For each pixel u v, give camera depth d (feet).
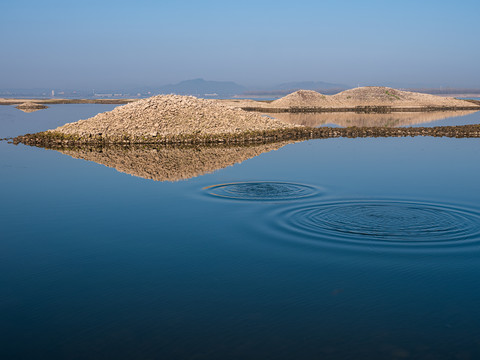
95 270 37.60
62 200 61.98
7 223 51.37
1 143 142.00
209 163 94.32
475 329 28.14
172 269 37.50
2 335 27.94
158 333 27.94
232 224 49.01
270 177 75.61
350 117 302.45
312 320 29.27
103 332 28.14
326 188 66.08
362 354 25.61
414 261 38.22
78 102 646.33
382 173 79.82
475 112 372.17
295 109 398.01
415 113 359.25
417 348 26.18
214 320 29.37
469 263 37.68
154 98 177.27
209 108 176.65
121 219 52.26
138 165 92.99
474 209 53.36
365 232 45.32
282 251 40.86
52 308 31.22
